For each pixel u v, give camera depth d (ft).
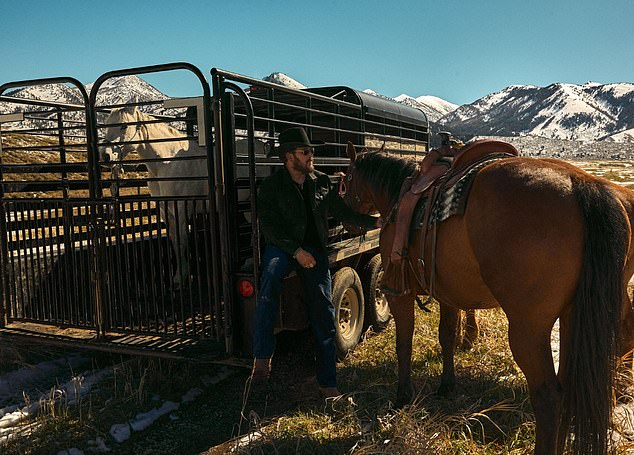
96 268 14.69
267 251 12.90
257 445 10.96
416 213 11.14
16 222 16.03
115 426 12.18
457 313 13.35
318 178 13.23
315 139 21.48
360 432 11.16
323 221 13.21
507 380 13.60
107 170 20.22
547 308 8.55
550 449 8.43
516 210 8.73
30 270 16.28
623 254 8.18
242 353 13.33
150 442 11.88
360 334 17.53
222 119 12.78
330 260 15.25
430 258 10.46
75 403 13.38
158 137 20.90
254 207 12.90
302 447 10.89
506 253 8.71
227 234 12.96
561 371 9.19
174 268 19.38
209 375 15.23
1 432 12.10
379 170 13.80
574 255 8.36
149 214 14.02
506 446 10.36
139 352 13.93
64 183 17.30
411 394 12.47
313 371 15.81
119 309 14.78
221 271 13.37
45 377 15.72
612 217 8.23
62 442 11.55
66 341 14.97
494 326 17.94
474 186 9.66
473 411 11.88
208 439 11.96
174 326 14.05
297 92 15.08
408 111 24.66
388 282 12.25
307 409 12.93
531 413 11.59
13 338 15.69
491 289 9.12
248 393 12.93
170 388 14.08
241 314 13.28
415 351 16.28
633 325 11.17
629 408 11.46
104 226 14.58
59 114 18.38
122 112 20.02
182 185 20.11
